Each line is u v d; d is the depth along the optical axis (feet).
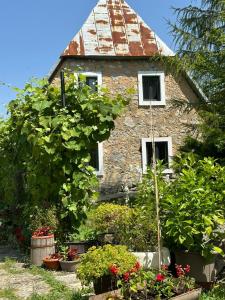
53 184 26.68
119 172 50.29
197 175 19.43
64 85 26.58
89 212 26.68
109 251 16.33
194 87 51.08
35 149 25.90
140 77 51.55
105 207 23.90
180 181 19.49
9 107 28.60
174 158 36.94
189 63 37.58
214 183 19.04
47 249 24.56
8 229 33.45
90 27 52.39
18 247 29.96
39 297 18.01
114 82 51.06
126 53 50.90
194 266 18.12
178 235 17.88
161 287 15.16
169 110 51.83
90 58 50.60
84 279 16.19
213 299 16.83
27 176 28.37
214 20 38.37
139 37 52.75
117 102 27.48
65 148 26.27
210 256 17.80
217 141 36.76
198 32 39.01
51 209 26.53
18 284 20.83
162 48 52.31
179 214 17.98
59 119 25.89
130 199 37.68
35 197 27.61
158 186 19.72
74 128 26.13
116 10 54.65
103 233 23.94
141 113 51.42
